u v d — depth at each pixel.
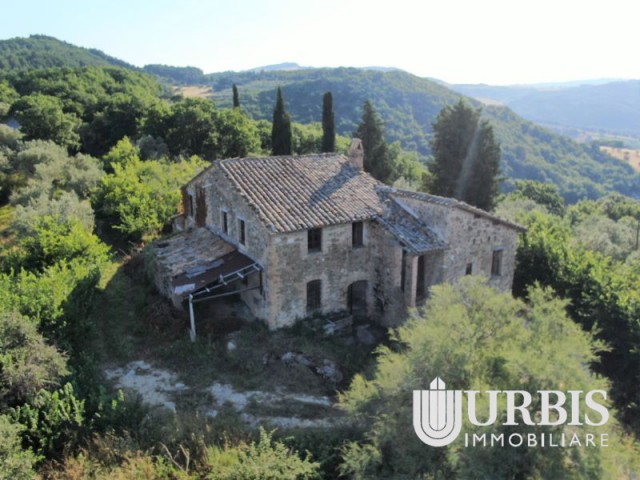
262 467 12.34
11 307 17.42
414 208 22.05
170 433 14.54
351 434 14.90
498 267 23.05
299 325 20.86
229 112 60.12
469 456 9.68
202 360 19.05
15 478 11.78
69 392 14.89
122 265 28.89
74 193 37.75
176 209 34.19
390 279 21.61
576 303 24.17
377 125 52.81
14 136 53.97
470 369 11.05
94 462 13.20
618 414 19.20
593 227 41.72
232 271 20.42
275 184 22.25
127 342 20.36
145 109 68.06
